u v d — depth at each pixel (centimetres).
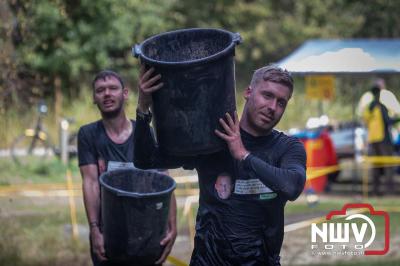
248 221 598
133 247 765
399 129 2273
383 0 4112
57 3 2016
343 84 3628
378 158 2017
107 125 824
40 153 2530
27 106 1889
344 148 2206
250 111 598
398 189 2162
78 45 3291
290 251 1316
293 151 607
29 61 2991
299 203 1852
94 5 3262
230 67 590
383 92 2114
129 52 3550
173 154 595
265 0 4206
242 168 597
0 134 2423
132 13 3447
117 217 760
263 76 593
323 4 4253
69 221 1538
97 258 805
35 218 1543
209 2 4044
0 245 1258
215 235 602
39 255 1265
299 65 1692
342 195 2059
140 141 610
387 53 1725
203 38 625
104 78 819
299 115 3344
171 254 1287
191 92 579
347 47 1775
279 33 4166
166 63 576
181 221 1566
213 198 602
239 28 4128
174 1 3675
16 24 1555
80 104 3203
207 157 605
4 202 1719
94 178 820
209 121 583
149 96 589
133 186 795
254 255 600
